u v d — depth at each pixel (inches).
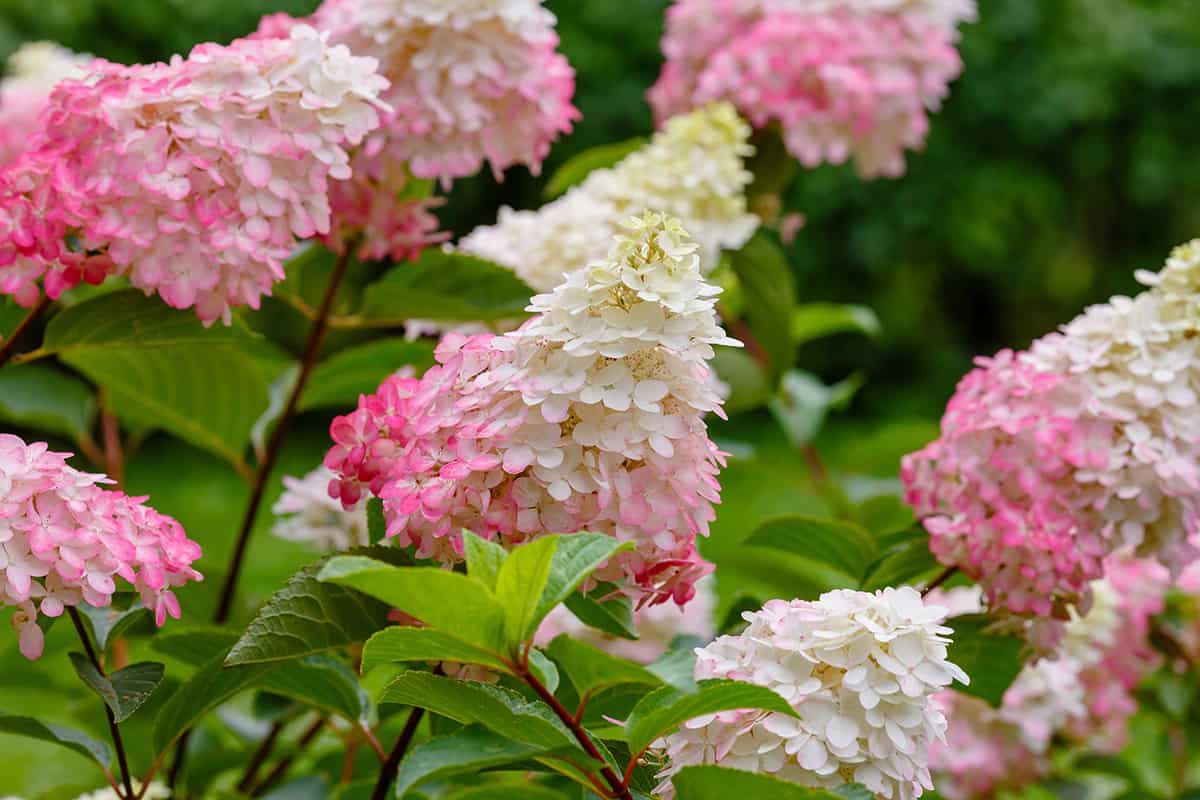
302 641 85.7
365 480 84.9
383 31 95.0
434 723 90.7
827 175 360.2
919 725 82.3
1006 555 92.4
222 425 104.0
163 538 84.7
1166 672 118.0
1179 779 122.6
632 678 80.5
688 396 82.9
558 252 109.2
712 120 115.8
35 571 82.7
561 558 80.6
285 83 87.9
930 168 374.6
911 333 394.3
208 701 89.9
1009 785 107.9
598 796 84.8
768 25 128.7
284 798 100.3
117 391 104.0
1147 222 402.6
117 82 87.5
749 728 82.4
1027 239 395.2
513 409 82.8
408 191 100.5
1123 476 91.8
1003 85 370.6
